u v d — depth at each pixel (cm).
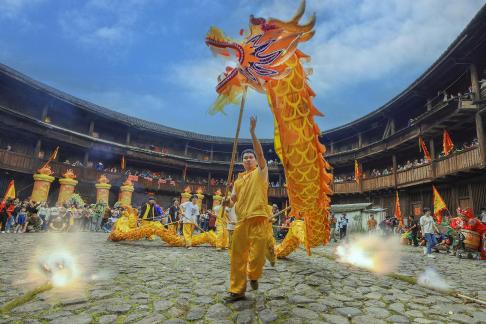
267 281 453
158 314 293
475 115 1441
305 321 282
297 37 288
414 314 321
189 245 946
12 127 2158
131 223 1070
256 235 337
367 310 327
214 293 375
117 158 3025
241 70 311
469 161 1460
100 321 271
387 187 2245
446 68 1683
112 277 450
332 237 1870
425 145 1992
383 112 2405
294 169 343
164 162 3209
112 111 3170
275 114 336
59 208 1634
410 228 1505
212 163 3453
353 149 2806
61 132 2467
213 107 342
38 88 2283
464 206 1620
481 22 1304
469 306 361
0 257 607
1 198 2111
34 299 332
